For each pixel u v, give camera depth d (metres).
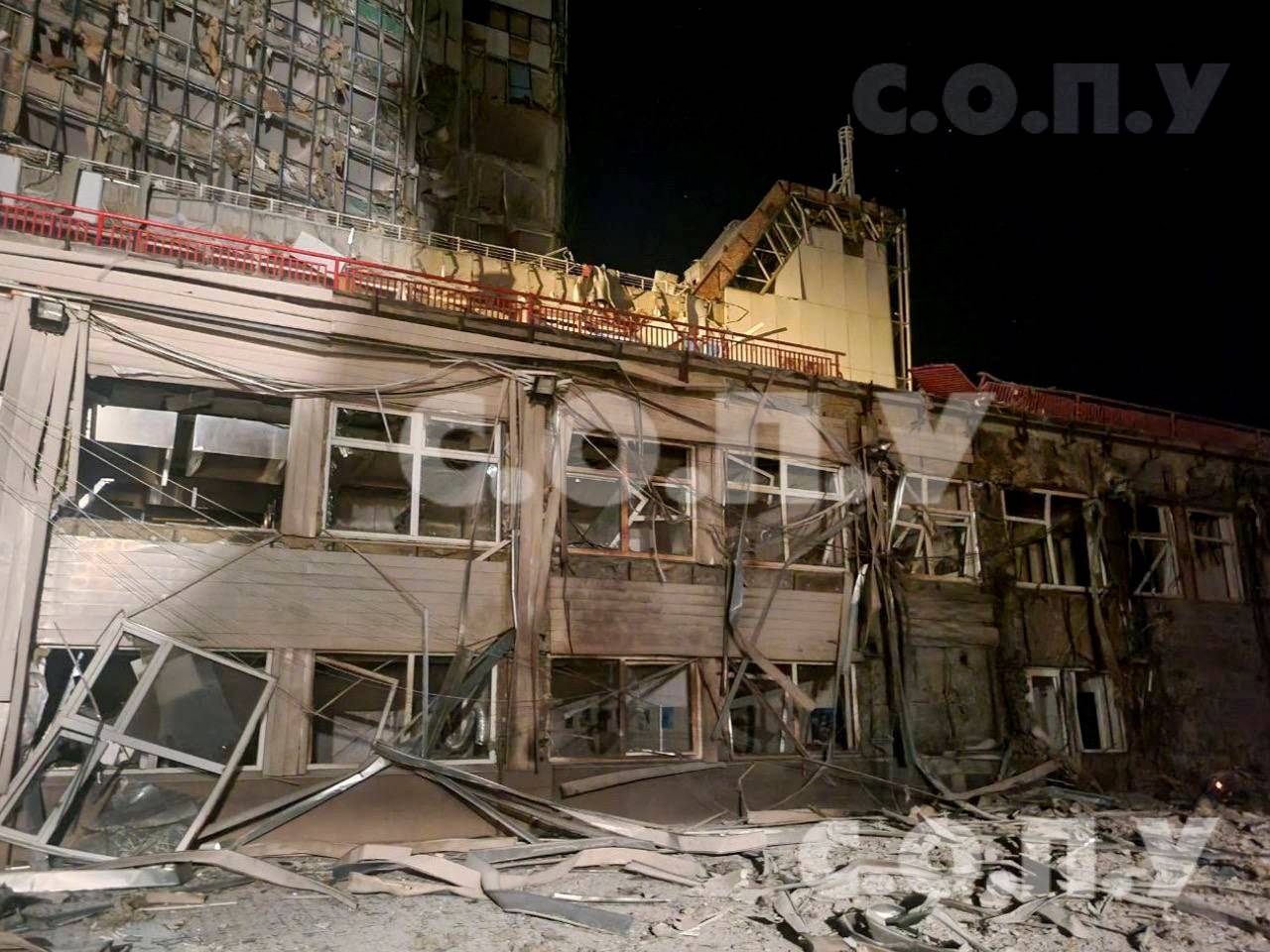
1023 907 8.51
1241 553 18.80
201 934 7.24
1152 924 8.10
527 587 12.31
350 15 21.78
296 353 11.79
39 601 9.89
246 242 12.34
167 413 11.24
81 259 10.78
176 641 10.33
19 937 6.70
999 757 15.02
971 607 15.59
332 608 11.30
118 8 17.67
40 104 16.31
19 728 9.50
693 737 13.22
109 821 9.78
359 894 8.63
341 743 11.50
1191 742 16.89
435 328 12.58
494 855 10.11
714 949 7.18
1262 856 11.14
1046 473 17.28
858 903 8.56
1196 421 19.56
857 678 14.48
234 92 19.20
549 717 12.09
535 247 24.72
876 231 24.58
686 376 14.23
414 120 22.45
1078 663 16.52
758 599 13.97
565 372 13.34
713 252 24.00
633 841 10.91
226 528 11.22
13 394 10.12
